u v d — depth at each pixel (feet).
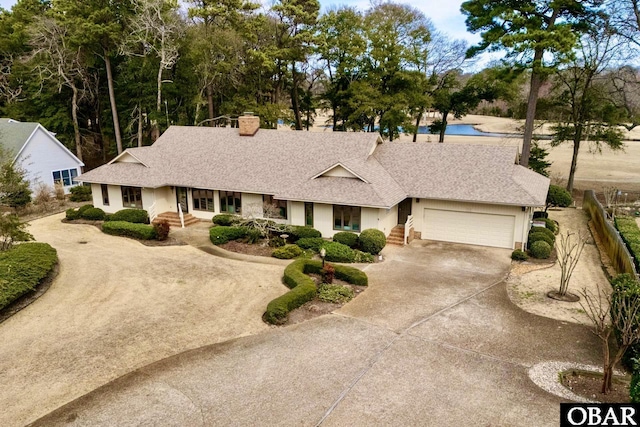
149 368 41.83
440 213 84.17
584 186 140.15
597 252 79.25
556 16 102.53
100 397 37.60
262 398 37.32
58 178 124.26
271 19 140.97
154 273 67.15
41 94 139.64
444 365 42.27
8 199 100.32
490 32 105.50
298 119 155.43
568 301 57.67
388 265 71.72
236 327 50.19
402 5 142.31
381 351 44.75
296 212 85.92
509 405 36.42
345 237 78.38
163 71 141.28
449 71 148.56
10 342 46.65
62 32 129.70
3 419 34.94
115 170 100.27
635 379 34.99
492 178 81.30
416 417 34.94
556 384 39.32
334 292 58.80
